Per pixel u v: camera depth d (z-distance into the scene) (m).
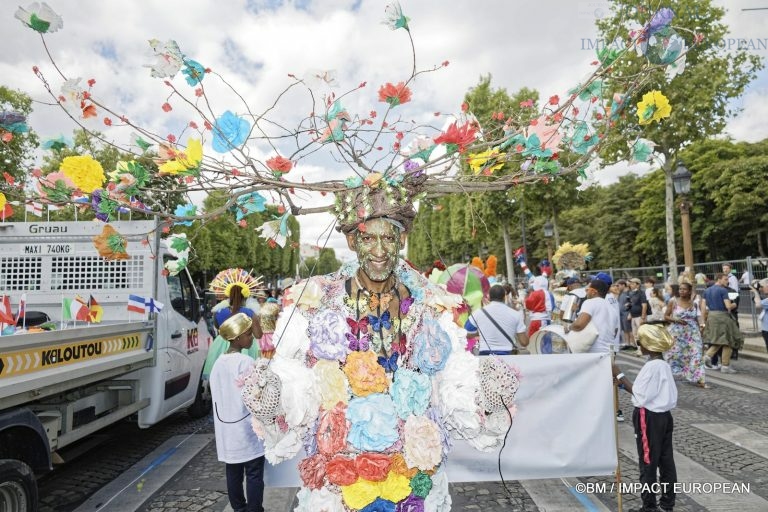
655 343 3.70
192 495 4.34
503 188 2.05
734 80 12.04
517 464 3.71
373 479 1.63
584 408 3.72
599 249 43.59
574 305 7.52
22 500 3.14
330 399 1.71
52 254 5.20
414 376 1.75
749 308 13.73
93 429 4.32
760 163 28.25
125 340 4.55
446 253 38.12
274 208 1.96
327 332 1.74
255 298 7.70
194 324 6.58
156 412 5.32
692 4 11.04
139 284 5.22
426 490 1.74
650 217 34.31
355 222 1.75
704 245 32.22
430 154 1.90
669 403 3.67
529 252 44.97
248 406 1.64
